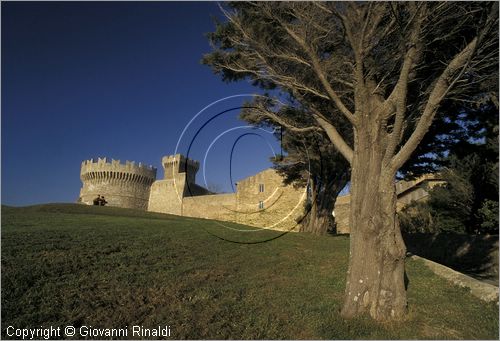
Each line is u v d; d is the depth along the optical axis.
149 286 8.98
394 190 7.98
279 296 9.05
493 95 11.48
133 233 15.06
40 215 21.16
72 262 9.96
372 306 7.73
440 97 7.49
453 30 9.20
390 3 8.20
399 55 9.12
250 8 9.95
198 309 7.96
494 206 18.27
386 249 7.81
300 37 8.99
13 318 6.73
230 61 11.34
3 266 8.88
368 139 8.32
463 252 18.22
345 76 10.16
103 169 68.06
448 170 20.62
